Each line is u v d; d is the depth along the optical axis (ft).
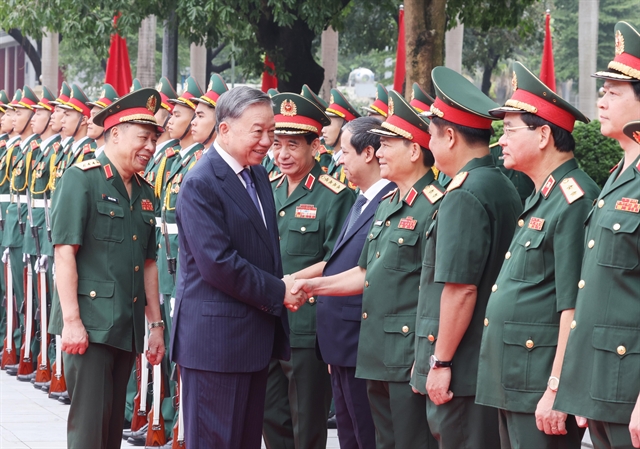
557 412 10.90
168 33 50.03
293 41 42.91
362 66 126.41
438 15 27.09
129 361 16.30
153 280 16.89
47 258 25.73
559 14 103.86
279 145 17.61
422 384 13.10
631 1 101.71
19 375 26.53
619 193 10.40
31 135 30.01
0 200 29.63
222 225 13.03
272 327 13.57
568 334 10.88
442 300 12.60
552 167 11.80
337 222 17.53
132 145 15.98
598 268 10.37
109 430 16.20
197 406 13.17
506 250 12.70
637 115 10.44
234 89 13.34
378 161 15.87
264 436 18.10
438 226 12.70
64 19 42.93
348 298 15.56
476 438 12.71
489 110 13.00
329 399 17.83
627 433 10.05
